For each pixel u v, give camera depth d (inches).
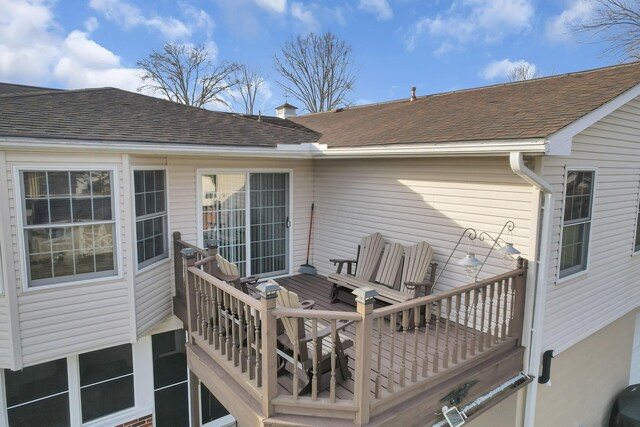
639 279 268.8
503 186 189.3
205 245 258.5
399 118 296.4
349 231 278.4
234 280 187.6
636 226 252.8
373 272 241.3
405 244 238.8
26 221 172.7
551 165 178.9
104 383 223.6
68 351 187.5
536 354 185.3
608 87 199.5
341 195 282.5
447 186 213.8
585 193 205.6
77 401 215.5
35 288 176.9
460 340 192.2
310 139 289.9
